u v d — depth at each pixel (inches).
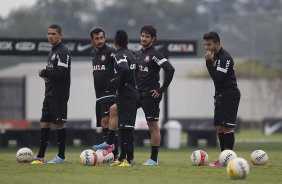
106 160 2014.0
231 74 2027.6
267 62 6333.7
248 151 3026.6
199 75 7406.5
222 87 2031.3
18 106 6230.3
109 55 2084.2
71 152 2928.2
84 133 3656.5
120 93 1946.4
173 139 3494.1
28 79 6373.0
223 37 6368.1
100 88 2091.5
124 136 1962.4
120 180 1620.3
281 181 1644.9
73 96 6353.3
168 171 1835.6
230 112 2030.0
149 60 2000.5
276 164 2087.8
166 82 1994.3
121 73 1920.5
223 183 1592.0
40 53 3348.9
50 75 2039.9
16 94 6225.4
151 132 2023.9
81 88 6338.6
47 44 3358.8
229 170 1673.2
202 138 3703.3
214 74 2014.0
